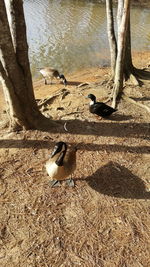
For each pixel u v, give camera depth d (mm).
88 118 2977
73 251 1690
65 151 1981
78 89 3764
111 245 1728
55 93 3793
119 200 2021
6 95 2465
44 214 1908
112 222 1864
